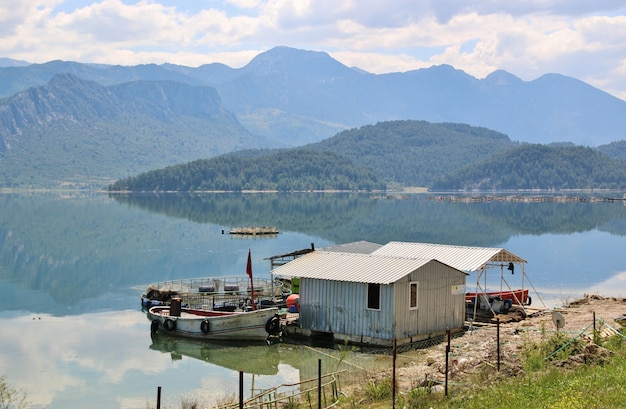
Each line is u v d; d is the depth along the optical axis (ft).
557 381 83.66
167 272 273.33
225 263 297.33
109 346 150.20
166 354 142.00
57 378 125.70
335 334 140.56
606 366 90.38
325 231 459.73
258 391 112.47
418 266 138.51
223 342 148.46
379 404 89.30
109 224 537.65
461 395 84.69
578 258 306.55
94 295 221.87
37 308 198.90
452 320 145.69
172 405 108.06
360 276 137.49
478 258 162.91
